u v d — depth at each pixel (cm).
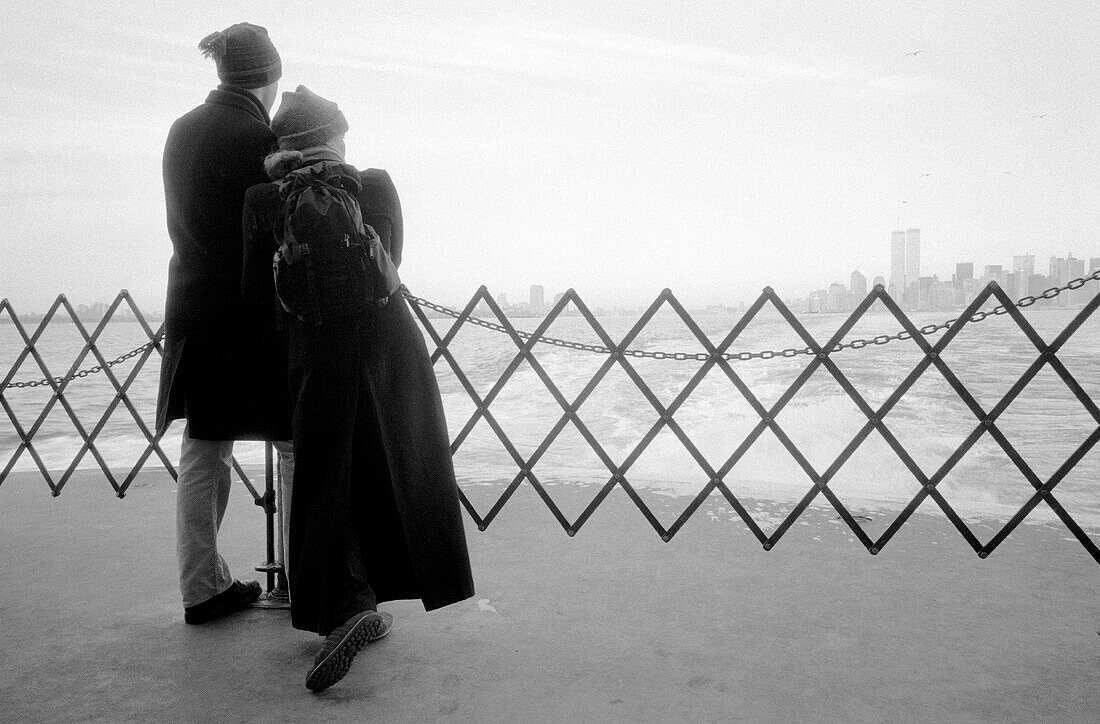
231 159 270
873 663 258
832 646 271
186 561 294
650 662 259
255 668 256
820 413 1198
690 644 274
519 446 980
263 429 280
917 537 408
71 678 250
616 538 410
